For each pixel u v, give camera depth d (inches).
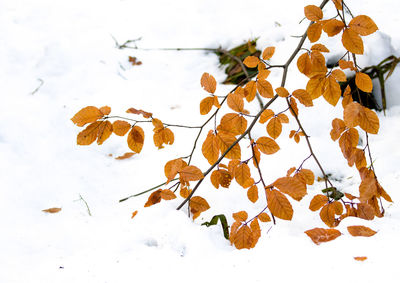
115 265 95.5
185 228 98.7
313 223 101.3
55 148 120.8
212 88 98.3
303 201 106.6
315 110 122.0
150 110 130.7
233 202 107.9
